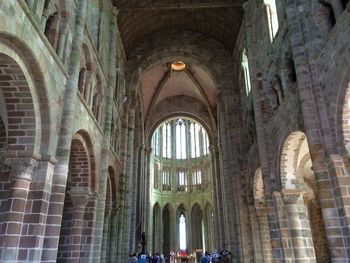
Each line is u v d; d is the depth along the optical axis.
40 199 10.38
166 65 36.38
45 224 10.54
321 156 11.66
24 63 9.98
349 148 10.76
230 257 25.36
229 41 29.86
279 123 16.94
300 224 15.78
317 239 24.95
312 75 12.78
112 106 21.67
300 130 14.09
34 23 9.86
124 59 29.61
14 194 10.06
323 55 12.28
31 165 10.40
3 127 11.93
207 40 31.16
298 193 16.22
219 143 36.84
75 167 16.48
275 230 16.64
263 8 20.20
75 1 14.69
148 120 41.59
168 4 24.94
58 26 12.78
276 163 17.38
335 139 11.38
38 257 9.95
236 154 26.59
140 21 28.45
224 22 28.33
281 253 15.84
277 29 17.91
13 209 9.91
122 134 27.39
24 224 10.11
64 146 11.84
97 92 18.89
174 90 42.59
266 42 19.59
